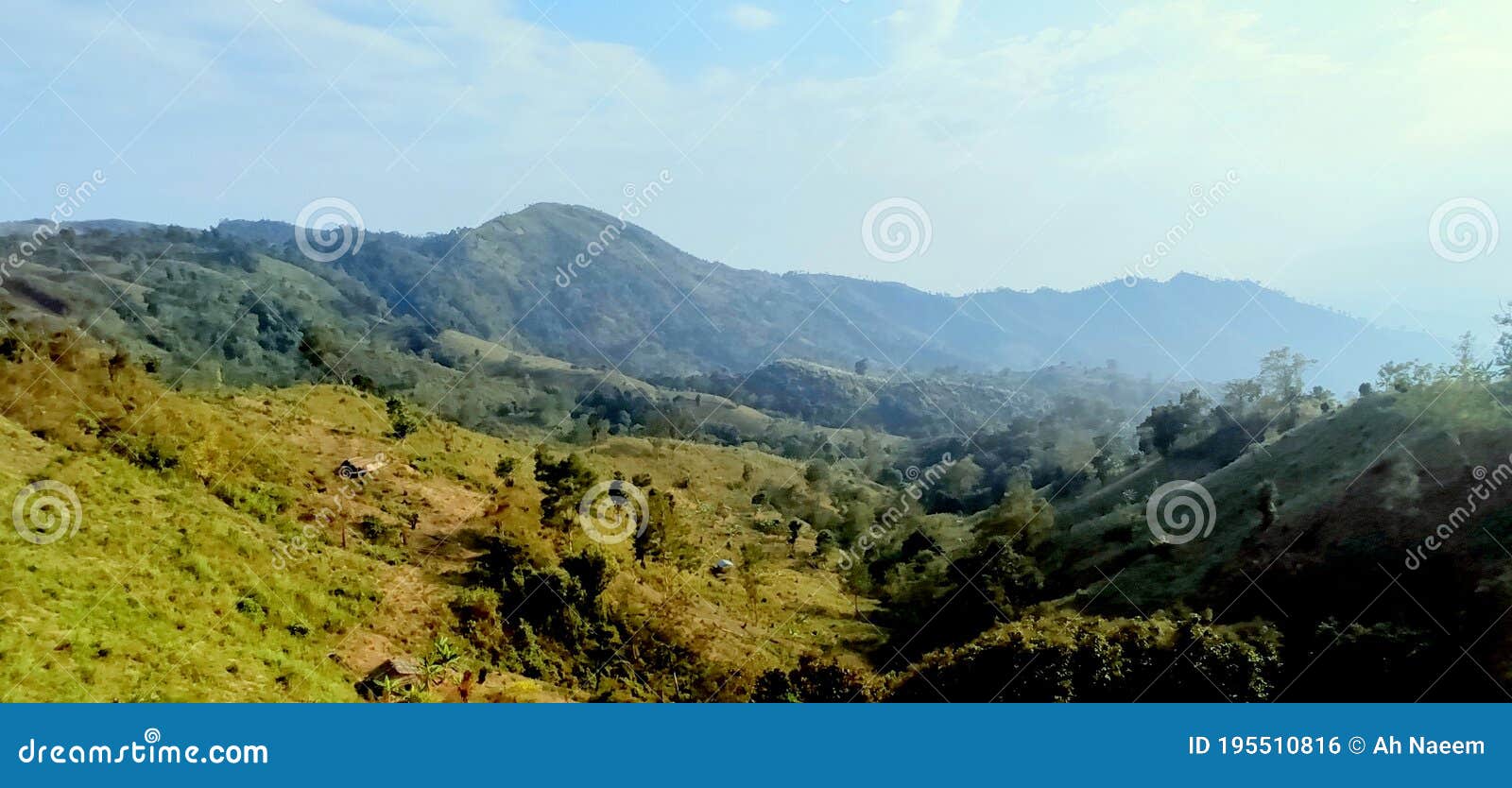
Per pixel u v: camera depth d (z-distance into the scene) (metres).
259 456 79.25
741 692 65.56
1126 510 108.94
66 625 40.09
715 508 142.12
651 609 74.75
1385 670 58.19
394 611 59.44
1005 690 57.09
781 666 72.44
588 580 71.44
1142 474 133.25
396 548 71.31
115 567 47.25
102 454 63.34
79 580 44.22
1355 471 87.75
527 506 90.56
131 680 39.16
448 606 62.53
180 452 68.75
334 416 106.75
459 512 83.12
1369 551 74.56
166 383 121.75
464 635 60.19
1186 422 141.50
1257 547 85.19
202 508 61.25
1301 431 108.38
